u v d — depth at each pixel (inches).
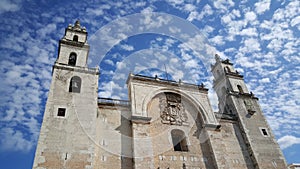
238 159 1224.8
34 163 803.4
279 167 1242.6
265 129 1433.3
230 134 1347.2
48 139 882.8
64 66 1195.3
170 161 1052.5
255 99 1630.2
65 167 831.7
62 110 1000.9
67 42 1378.0
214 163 1117.7
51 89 1064.8
